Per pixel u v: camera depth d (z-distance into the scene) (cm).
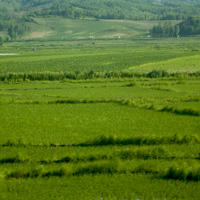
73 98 11069
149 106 9338
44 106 9769
